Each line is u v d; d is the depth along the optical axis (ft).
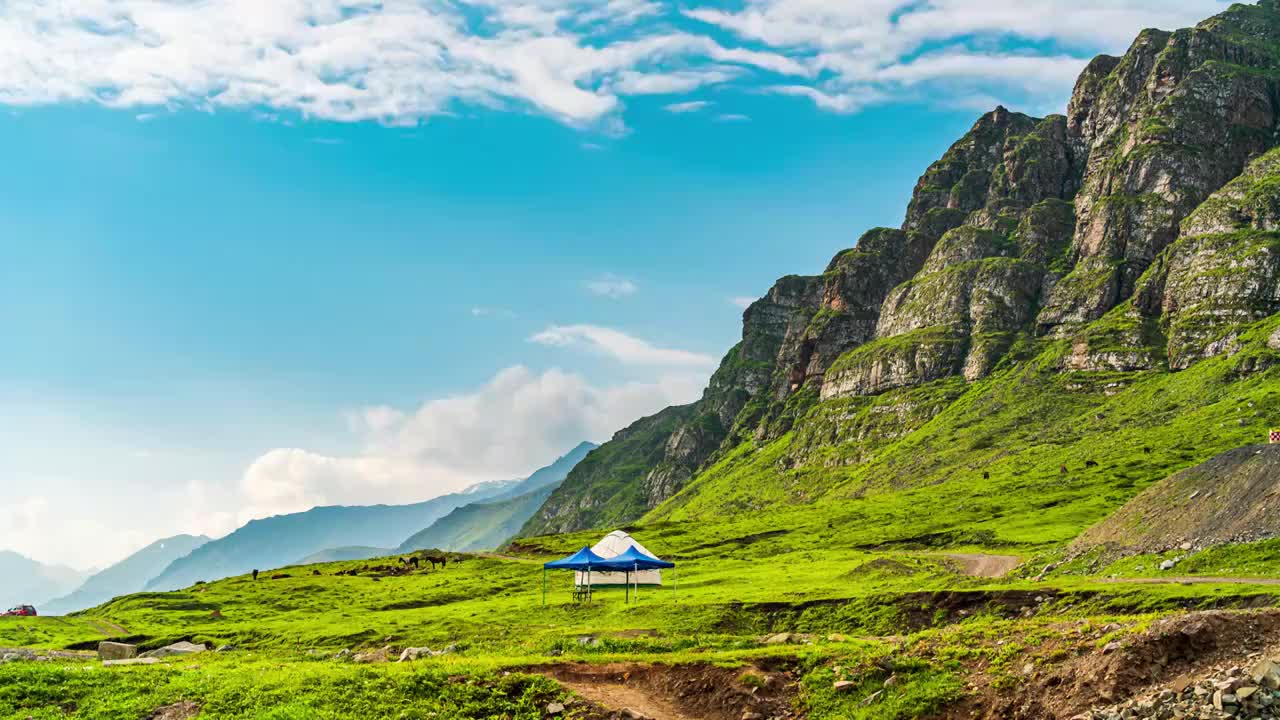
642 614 267.39
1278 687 89.45
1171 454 650.43
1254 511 228.02
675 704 121.60
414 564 594.65
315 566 625.41
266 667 147.84
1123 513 279.28
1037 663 108.99
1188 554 227.20
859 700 114.42
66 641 325.42
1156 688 96.89
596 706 115.75
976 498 644.27
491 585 449.48
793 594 278.05
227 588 503.20
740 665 125.70
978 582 278.87
